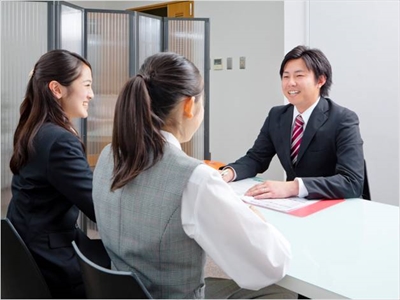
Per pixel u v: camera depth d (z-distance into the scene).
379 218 1.30
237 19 4.39
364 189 1.71
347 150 1.66
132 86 0.88
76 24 2.61
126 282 0.78
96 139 2.80
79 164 1.29
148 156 0.88
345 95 2.87
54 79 1.37
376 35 2.70
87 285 0.93
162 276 0.88
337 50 2.86
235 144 4.56
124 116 0.87
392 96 2.67
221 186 0.85
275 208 1.41
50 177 1.27
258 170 1.99
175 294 0.88
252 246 0.85
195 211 0.83
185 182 0.84
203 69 3.03
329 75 1.80
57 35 2.48
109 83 2.79
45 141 1.28
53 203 1.31
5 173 2.51
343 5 2.80
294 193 1.55
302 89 1.74
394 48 2.63
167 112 0.91
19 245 1.11
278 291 1.35
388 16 2.64
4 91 2.48
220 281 1.45
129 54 2.82
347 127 1.71
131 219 0.89
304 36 2.99
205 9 4.61
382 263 0.97
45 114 1.35
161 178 0.86
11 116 2.49
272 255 0.87
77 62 1.42
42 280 1.12
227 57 4.51
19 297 1.19
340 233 1.17
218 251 0.85
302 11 2.97
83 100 1.44
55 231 1.31
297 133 1.83
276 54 4.15
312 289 0.87
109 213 0.94
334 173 1.77
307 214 1.35
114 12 2.75
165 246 0.85
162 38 3.00
